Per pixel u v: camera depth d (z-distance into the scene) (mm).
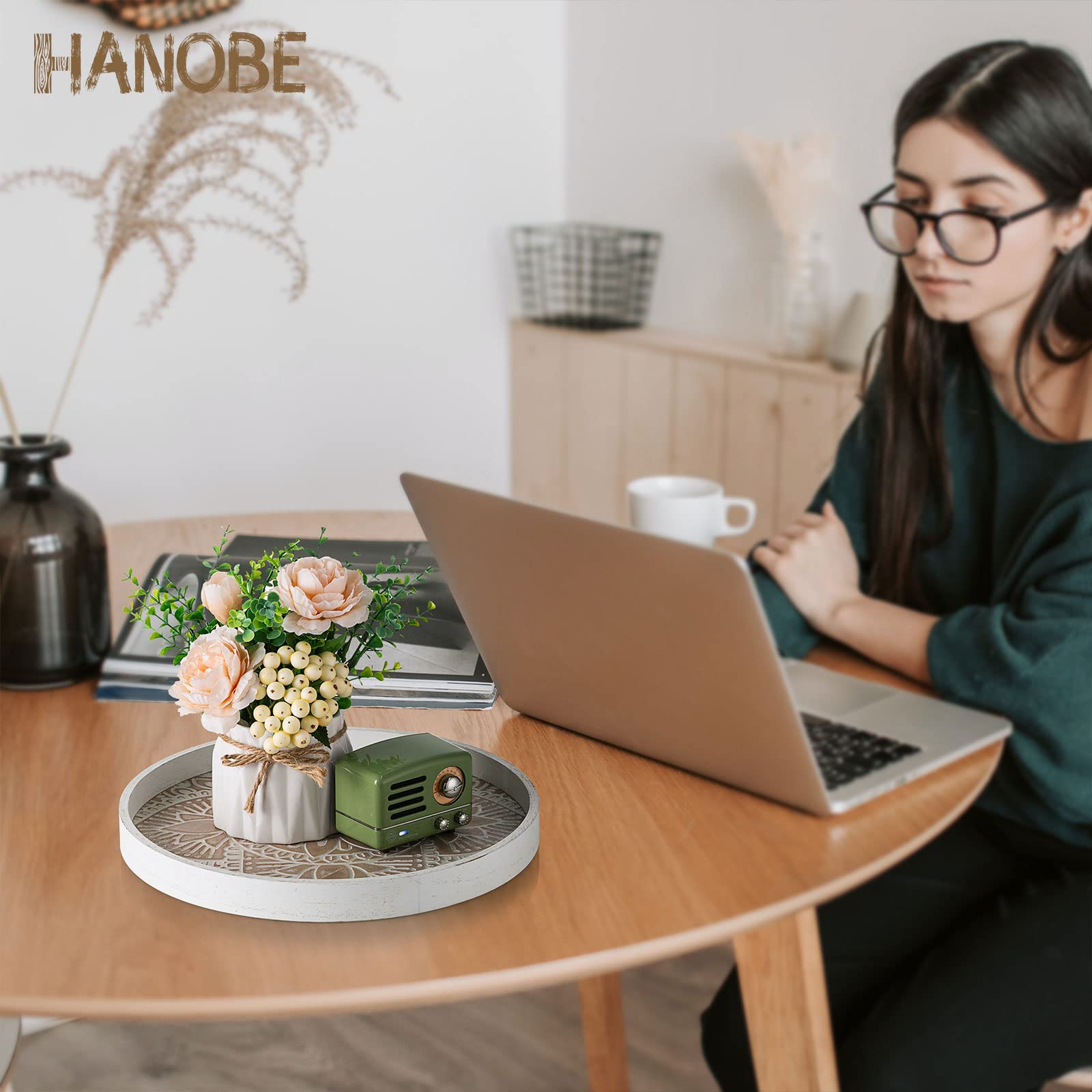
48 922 827
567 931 816
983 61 1272
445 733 1135
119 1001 742
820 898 867
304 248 2775
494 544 1042
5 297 2539
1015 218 1270
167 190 2607
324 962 783
